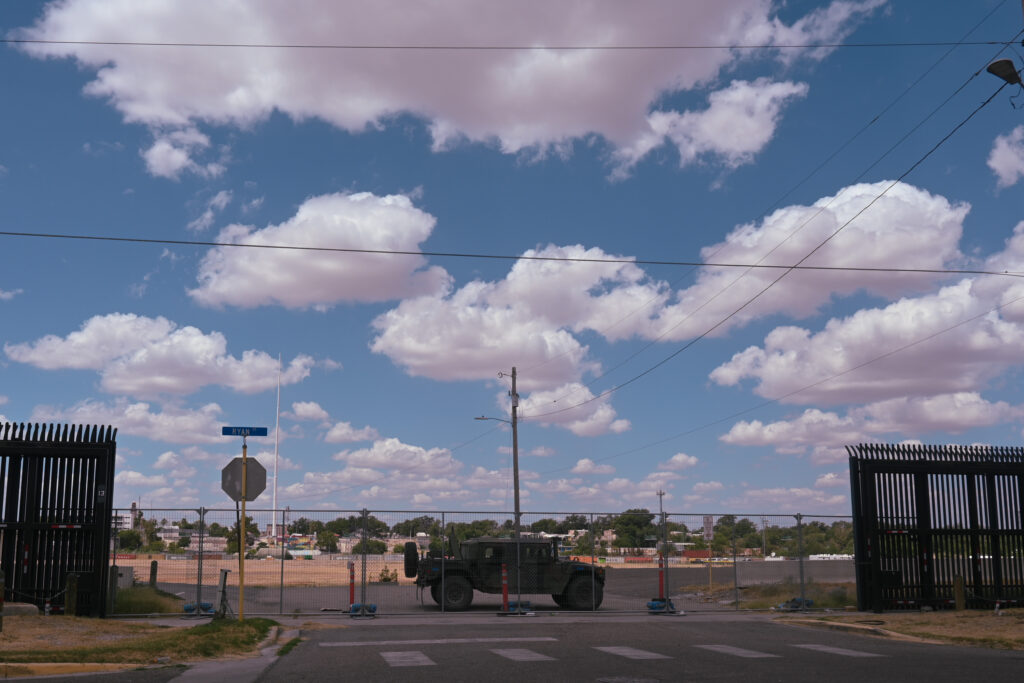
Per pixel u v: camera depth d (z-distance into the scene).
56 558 21.23
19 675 12.02
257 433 18.84
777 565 30.31
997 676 11.82
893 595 24.83
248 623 17.95
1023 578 25.77
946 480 25.70
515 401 43.97
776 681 11.34
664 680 11.43
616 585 34.22
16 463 21.19
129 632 17.83
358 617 22.42
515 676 11.80
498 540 24.98
